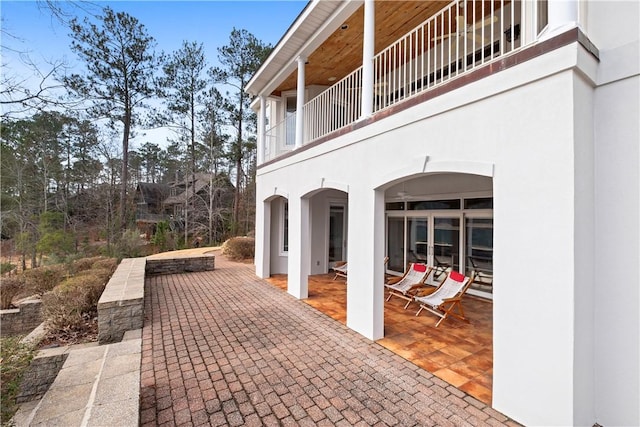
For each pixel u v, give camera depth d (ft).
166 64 70.85
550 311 9.88
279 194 30.17
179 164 89.51
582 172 9.78
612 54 10.14
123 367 11.68
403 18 22.36
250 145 80.23
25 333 27.17
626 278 9.75
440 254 29.37
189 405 11.38
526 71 10.52
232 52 75.92
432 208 29.96
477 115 12.19
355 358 15.05
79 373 11.37
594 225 10.35
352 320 18.92
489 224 25.44
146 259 37.65
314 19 21.99
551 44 9.89
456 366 14.21
